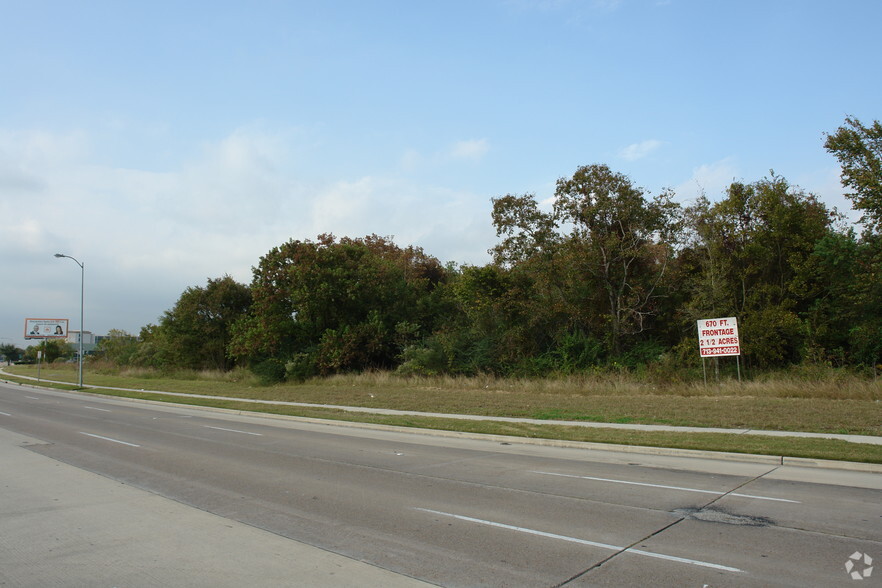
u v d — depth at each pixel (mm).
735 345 25141
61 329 97375
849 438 13516
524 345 33938
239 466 11547
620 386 26234
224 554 6133
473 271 35312
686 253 32781
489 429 16516
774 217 29797
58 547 6391
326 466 11562
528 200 34906
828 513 7684
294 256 41406
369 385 33781
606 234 32781
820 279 29203
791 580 5285
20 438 15828
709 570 5578
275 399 28203
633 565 5746
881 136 25094
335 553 6164
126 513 7863
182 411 25047
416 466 11562
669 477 10320
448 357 35375
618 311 32188
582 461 12172
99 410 25297
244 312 52281
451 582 5309
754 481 9906
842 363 27266
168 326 53844
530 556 6047
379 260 44812
